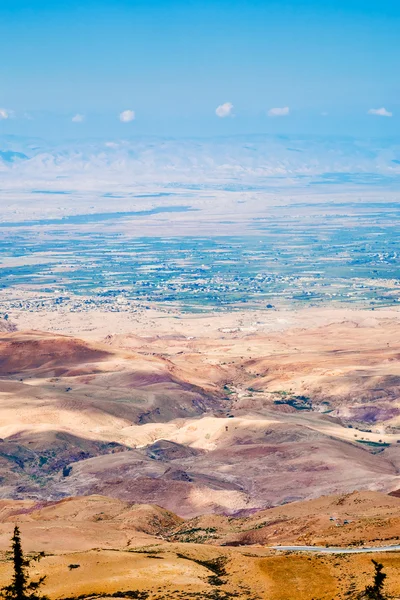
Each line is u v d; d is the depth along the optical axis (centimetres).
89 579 10656
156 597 9850
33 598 9019
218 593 9950
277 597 9750
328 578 10188
